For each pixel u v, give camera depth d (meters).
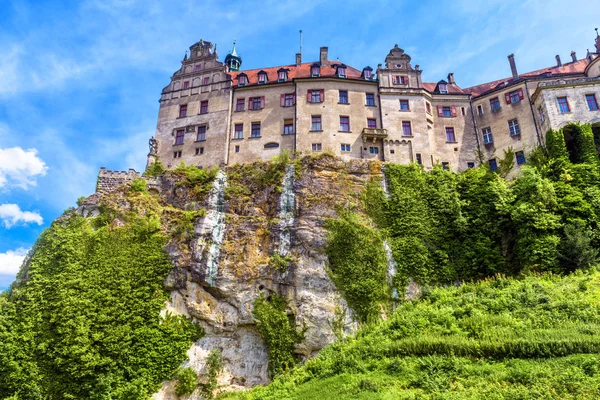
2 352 30.91
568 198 36.50
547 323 24.70
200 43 58.81
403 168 43.00
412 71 54.56
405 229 39.25
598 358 19.53
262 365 34.66
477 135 53.25
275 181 41.38
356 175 42.03
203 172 42.78
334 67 56.34
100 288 33.94
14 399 29.61
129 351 32.09
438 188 41.75
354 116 51.94
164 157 52.75
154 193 42.16
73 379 30.67
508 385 19.28
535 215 35.28
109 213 38.34
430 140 52.25
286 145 50.66
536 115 48.97
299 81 53.19
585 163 40.84
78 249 35.72
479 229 38.94
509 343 22.06
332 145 50.06
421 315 29.73
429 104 54.09
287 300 35.38
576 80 46.47
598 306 25.56
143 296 34.56
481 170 43.12
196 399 33.09
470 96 55.25
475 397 18.88
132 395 30.80
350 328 33.69
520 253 35.19
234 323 35.47
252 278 36.28
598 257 33.09
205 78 55.97
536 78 51.25
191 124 53.62
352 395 21.66
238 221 38.97
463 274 37.12
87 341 31.42
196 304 35.47
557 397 17.61
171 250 36.91
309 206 39.12
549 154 43.72
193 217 38.50
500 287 31.88
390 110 52.16
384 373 23.39
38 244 36.69
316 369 28.09
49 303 33.16
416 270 37.06
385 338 28.02
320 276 35.75
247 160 50.59
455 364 21.88
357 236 37.09
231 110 53.47
